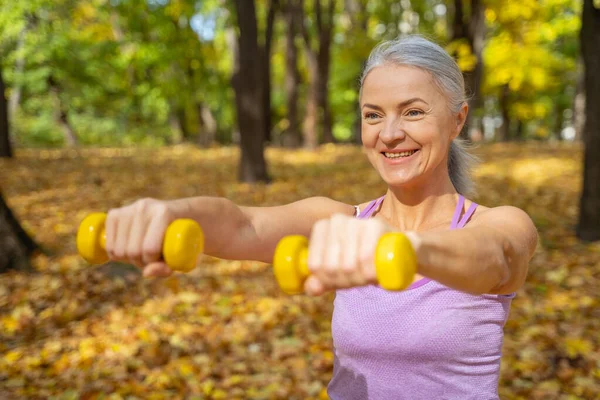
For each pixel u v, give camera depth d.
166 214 0.89
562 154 13.77
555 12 16.50
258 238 1.32
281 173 12.20
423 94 1.41
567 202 8.72
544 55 18.80
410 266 0.72
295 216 1.44
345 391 1.58
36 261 6.07
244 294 5.33
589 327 4.48
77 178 11.34
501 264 1.03
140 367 4.04
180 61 22.64
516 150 15.27
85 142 29.94
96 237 0.91
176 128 29.70
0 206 6.00
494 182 10.20
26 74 22.39
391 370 1.46
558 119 33.66
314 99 19.05
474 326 1.41
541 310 4.80
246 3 10.43
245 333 4.57
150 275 0.88
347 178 11.25
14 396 3.64
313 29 23.61
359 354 1.49
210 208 1.17
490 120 37.31
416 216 1.58
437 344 1.40
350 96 27.94
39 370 3.98
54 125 28.08
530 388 3.66
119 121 31.41
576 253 6.31
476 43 11.87
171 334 4.52
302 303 5.12
